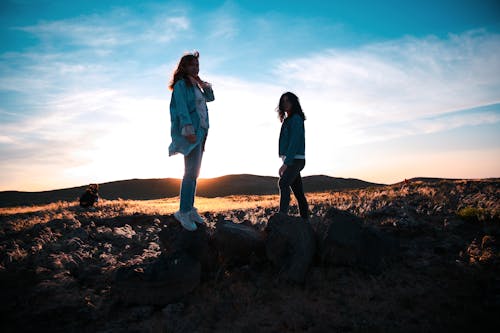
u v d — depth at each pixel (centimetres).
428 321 323
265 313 360
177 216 421
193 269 415
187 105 404
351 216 504
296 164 540
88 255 563
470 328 302
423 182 1570
